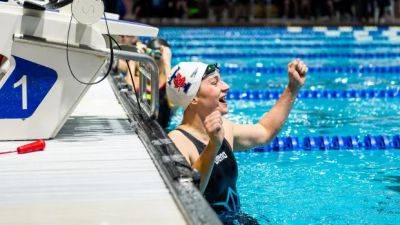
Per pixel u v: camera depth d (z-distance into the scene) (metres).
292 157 4.77
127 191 2.43
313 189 3.88
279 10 20.84
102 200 2.33
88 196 2.38
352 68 10.02
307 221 3.31
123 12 12.99
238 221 3.08
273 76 9.55
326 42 14.50
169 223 2.07
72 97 3.18
